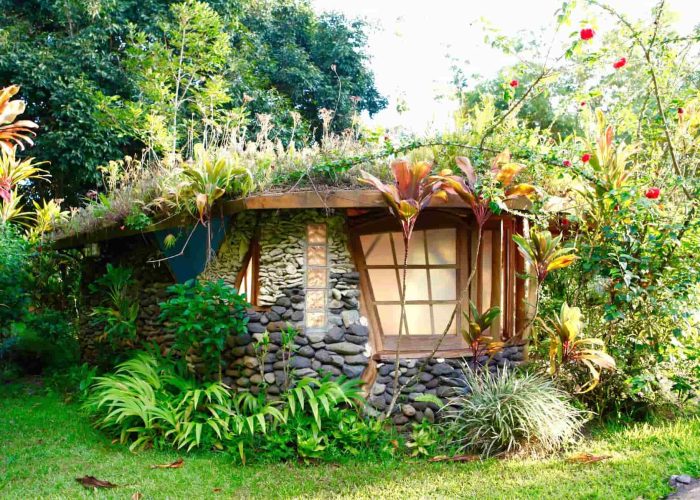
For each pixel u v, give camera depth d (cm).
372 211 572
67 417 605
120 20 1302
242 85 1335
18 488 419
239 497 405
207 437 503
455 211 586
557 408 497
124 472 449
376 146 578
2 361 846
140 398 526
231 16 1434
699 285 529
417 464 472
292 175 535
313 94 1648
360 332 544
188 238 561
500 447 486
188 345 546
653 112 571
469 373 538
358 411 524
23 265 826
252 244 578
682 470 419
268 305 546
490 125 573
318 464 474
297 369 534
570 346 503
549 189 574
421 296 595
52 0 1267
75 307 985
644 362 539
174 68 1091
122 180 767
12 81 1166
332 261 554
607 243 527
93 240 763
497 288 593
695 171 568
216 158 548
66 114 1203
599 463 448
